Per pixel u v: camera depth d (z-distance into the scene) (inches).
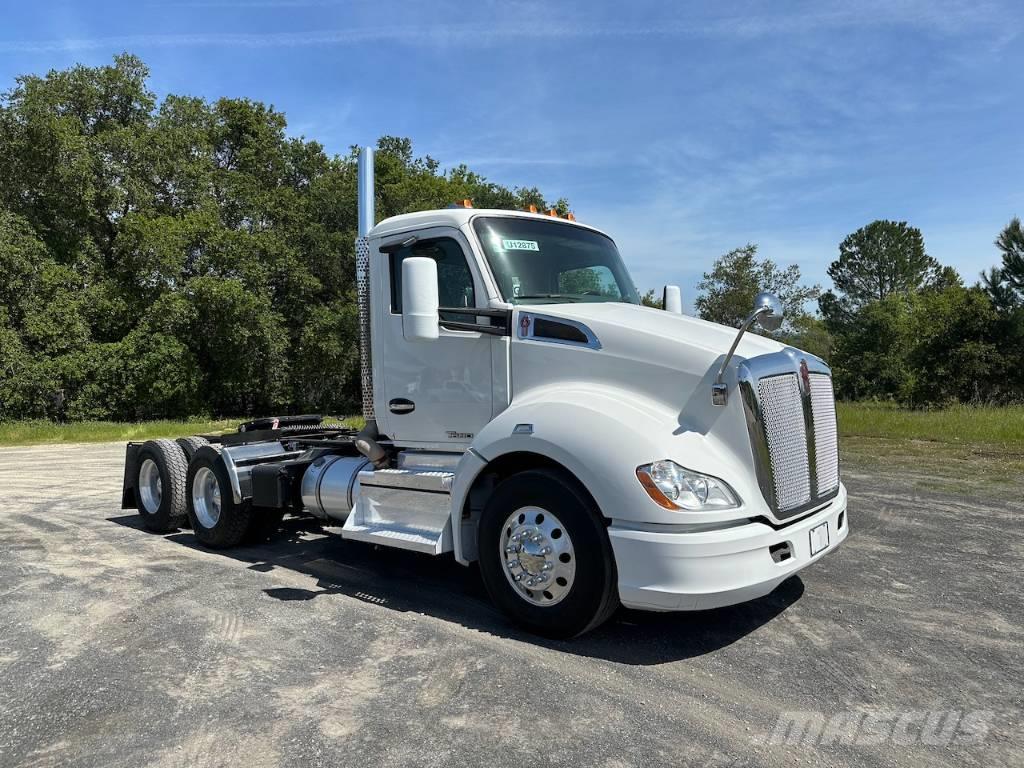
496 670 144.6
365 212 219.3
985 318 1224.2
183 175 1280.8
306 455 243.0
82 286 1205.7
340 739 118.3
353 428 284.0
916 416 630.5
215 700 133.3
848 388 1897.1
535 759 111.6
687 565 139.3
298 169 1524.4
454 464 189.3
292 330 1368.1
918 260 2640.3
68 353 1142.3
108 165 1214.3
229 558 241.6
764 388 153.3
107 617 180.5
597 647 156.7
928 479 363.3
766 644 157.9
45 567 230.4
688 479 144.1
